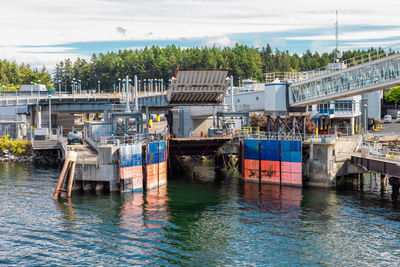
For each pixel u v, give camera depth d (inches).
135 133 3250.5
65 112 5182.1
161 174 3026.6
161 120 6697.8
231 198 2640.3
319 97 3043.8
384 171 2640.3
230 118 3767.2
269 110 3336.6
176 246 1866.4
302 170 3011.8
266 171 3073.3
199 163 4013.3
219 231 2044.8
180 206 2454.5
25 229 2041.1
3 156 4084.6
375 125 5068.9
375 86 2677.2
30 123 5329.7
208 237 1968.5
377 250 1827.0
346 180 3088.1
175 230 2055.9
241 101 3708.2
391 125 5246.1
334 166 2923.2
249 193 2775.6
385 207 2418.8
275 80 3403.1
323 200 2576.3
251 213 2324.1
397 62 2536.9
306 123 4325.8
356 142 3516.2
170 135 3489.2
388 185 2989.7
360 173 3142.2
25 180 3100.4
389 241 1916.8
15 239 1919.3
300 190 2847.0
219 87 2987.2
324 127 4805.6
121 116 3302.2
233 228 2084.2
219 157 3580.2
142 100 3491.6
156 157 2960.1
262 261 1723.7
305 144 3004.4
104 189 2778.1
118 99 4970.5
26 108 5315.0
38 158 4035.4
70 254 1775.3
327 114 4522.6
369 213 2306.8
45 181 3065.9
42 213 2281.0
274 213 2322.8
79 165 2741.1
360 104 4763.8
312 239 1945.1
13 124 4446.4
